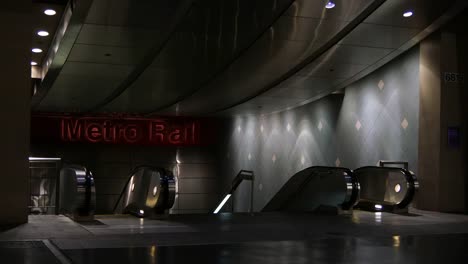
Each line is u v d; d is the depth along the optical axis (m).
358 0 9.00
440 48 12.73
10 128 8.91
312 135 20.02
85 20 10.04
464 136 12.91
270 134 24.12
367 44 12.10
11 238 7.36
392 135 14.50
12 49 8.96
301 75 15.27
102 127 27.72
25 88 9.02
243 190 26.88
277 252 6.59
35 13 11.29
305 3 9.10
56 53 12.78
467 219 10.78
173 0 8.85
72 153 27.27
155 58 13.28
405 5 9.59
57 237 7.52
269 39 11.40
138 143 28.30
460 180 12.81
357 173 13.56
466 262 6.12
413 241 7.68
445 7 9.81
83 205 9.70
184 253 6.37
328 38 11.41
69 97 20.61
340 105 17.91
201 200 29.14
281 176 22.78
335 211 11.62
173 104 23.06
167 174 10.49
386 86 14.89
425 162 13.05
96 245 6.84
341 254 6.53
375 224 9.76
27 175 9.04
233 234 8.12
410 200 11.81
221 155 29.52
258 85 17.53
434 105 12.86
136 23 10.25
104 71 15.02
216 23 10.22
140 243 7.07
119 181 27.91
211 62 13.85
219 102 22.12
